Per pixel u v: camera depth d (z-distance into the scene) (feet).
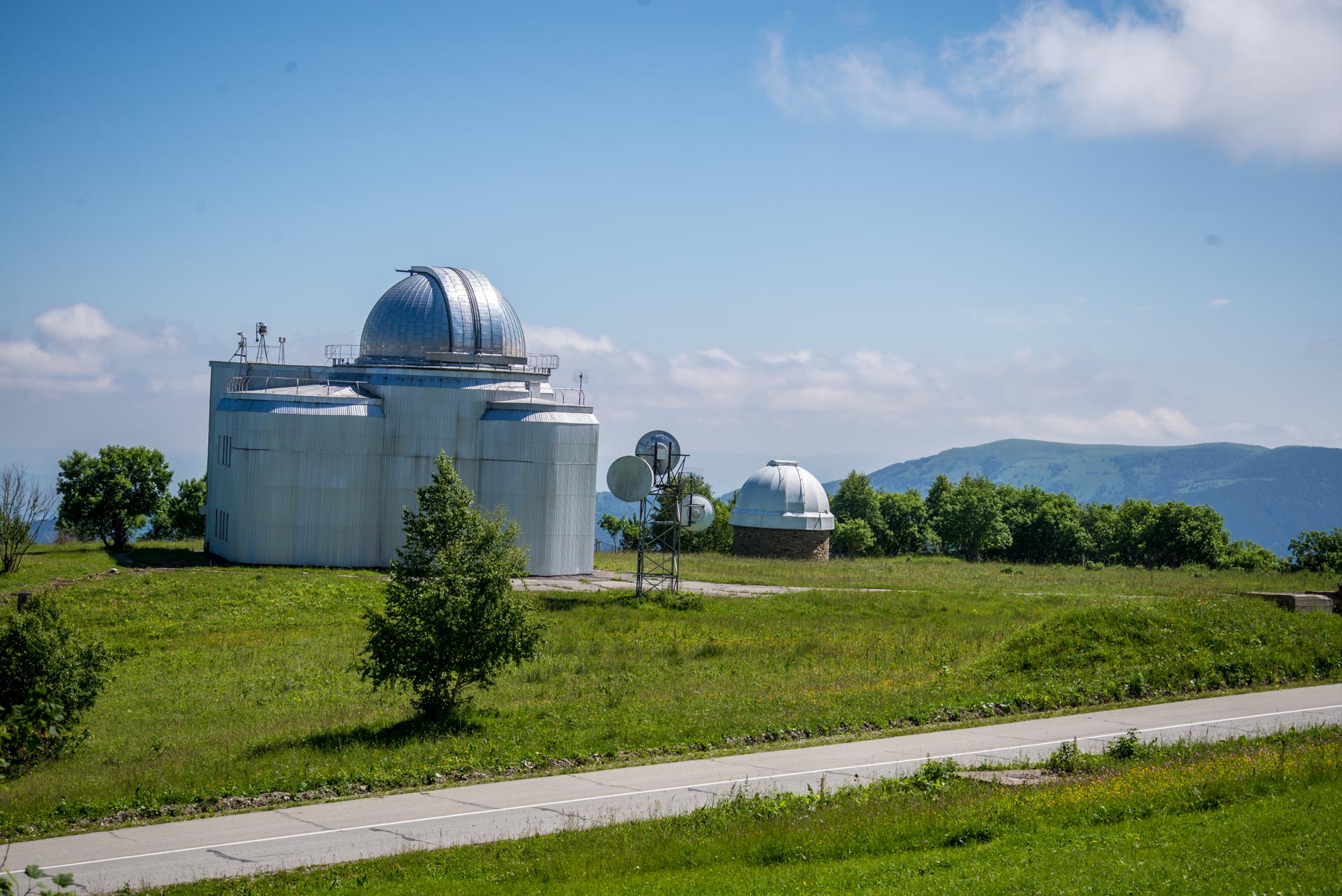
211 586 193.88
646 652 141.18
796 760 85.81
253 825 73.15
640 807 73.77
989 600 193.77
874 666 128.77
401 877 60.44
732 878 55.67
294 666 136.67
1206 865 51.31
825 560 320.09
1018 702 104.37
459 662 104.78
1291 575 253.24
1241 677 113.50
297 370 257.34
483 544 109.40
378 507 236.22
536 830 69.51
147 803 78.74
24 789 83.82
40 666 98.22
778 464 328.90
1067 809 64.23
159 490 297.33
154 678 131.03
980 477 451.53
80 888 61.16
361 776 83.97
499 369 250.98
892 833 61.77
